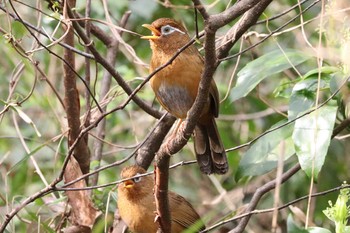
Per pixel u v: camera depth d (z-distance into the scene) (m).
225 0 13.81
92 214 11.09
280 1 13.75
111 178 12.45
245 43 13.47
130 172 11.30
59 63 13.84
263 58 10.96
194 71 10.24
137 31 14.38
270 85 14.36
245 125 14.10
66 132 11.14
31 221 11.21
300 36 12.80
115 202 11.94
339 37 9.54
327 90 10.42
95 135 12.27
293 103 10.13
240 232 10.64
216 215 13.67
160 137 11.55
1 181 13.80
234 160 13.66
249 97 14.10
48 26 12.70
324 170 13.05
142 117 14.30
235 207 13.59
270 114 14.01
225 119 13.66
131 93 9.91
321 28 9.38
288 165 12.38
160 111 12.04
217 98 10.16
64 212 11.27
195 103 8.55
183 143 8.84
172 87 10.33
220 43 10.68
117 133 14.39
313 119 9.86
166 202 9.41
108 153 13.27
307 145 9.73
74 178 11.01
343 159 13.21
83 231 10.91
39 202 10.92
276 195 8.27
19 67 12.94
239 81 10.89
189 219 11.64
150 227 11.34
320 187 13.00
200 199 14.36
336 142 13.17
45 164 13.70
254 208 10.77
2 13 10.92
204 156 10.37
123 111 14.39
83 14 13.95
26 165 13.41
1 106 14.20
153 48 10.53
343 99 10.15
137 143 12.18
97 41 14.12
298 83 10.23
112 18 13.96
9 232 11.04
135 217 11.34
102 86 12.33
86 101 11.66
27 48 12.88
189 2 13.84
